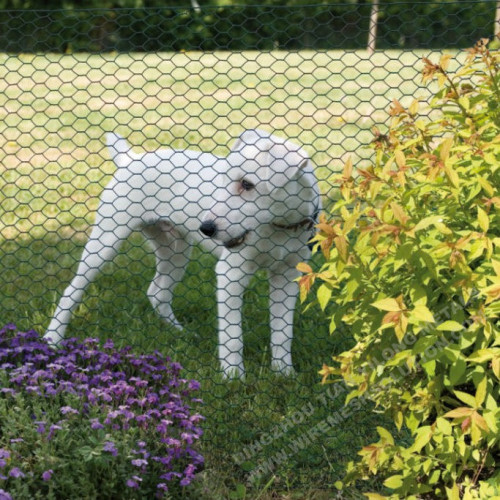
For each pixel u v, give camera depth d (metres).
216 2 23.62
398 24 19.20
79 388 4.82
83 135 13.28
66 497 4.17
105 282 7.99
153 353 5.97
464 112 4.58
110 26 22.70
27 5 24.41
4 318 6.96
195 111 14.27
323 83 15.67
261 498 4.90
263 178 5.72
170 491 4.50
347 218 4.19
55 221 9.55
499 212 4.20
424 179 4.19
